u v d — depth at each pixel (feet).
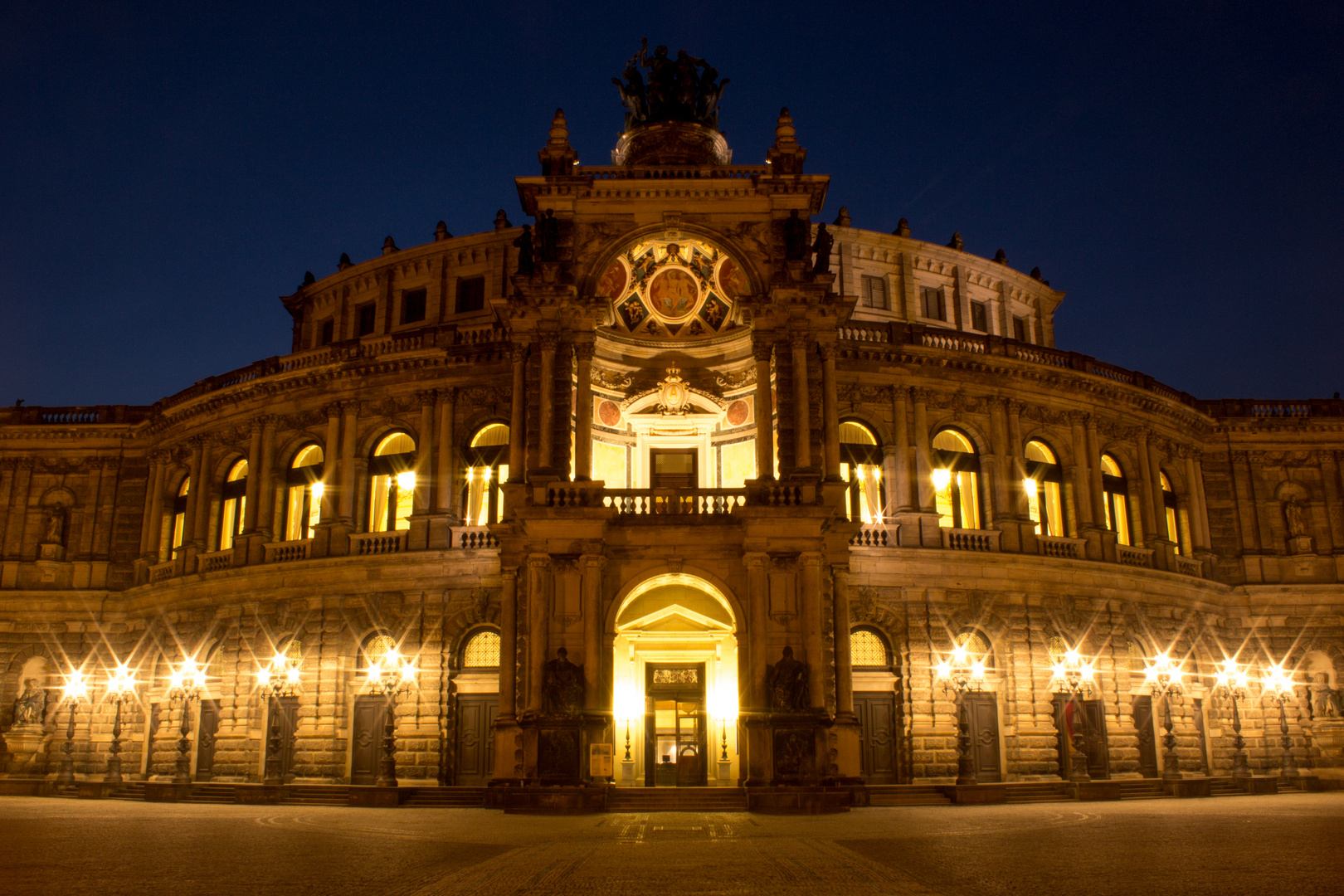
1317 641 191.83
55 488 200.75
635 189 142.20
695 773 139.74
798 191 142.20
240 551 175.83
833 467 137.18
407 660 158.81
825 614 134.10
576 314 138.41
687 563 129.90
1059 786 145.89
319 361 180.34
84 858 65.67
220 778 165.48
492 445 168.25
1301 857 63.52
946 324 201.98
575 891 51.67
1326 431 201.57
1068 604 169.07
